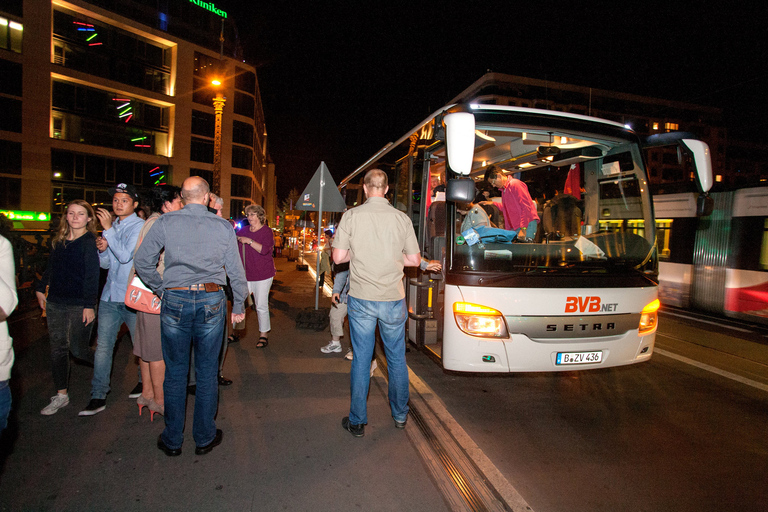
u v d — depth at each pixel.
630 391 4.31
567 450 3.11
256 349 5.36
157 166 36.50
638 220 4.27
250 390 4.01
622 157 4.48
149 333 3.13
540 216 5.21
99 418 3.32
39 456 2.78
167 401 2.77
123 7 33.84
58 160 31.62
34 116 30.22
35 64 30.03
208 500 2.41
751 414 3.81
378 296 3.11
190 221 2.74
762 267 8.03
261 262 5.38
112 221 3.47
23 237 7.03
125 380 4.10
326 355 5.18
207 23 39.09
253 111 43.03
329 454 2.94
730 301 8.55
